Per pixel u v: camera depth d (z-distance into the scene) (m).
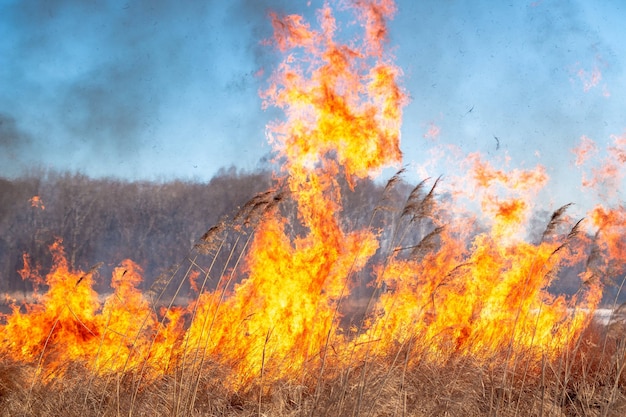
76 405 8.17
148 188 38.16
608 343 10.42
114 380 8.84
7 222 34.22
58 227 35.19
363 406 7.80
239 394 9.11
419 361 9.34
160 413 8.09
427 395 8.37
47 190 35.19
